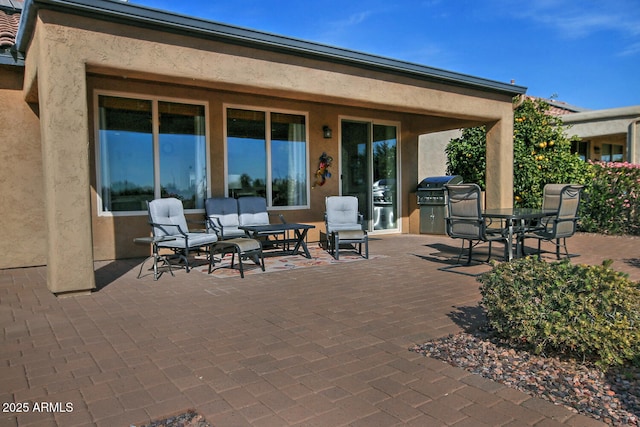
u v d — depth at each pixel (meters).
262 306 4.45
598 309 2.96
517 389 2.64
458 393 2.58
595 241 9.27
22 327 3.80
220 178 8.20
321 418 2.31
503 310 3.16
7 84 6.47
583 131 14.16
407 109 7.94
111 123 7.20
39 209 6.79
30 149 6.69
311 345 3.36
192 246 6.02
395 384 2.70
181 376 2.82
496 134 9.24
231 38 5.76
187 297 4.82
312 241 9.38
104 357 3.14
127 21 5.04
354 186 10.15
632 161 13.16
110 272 6.22
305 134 9.23
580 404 2.46
